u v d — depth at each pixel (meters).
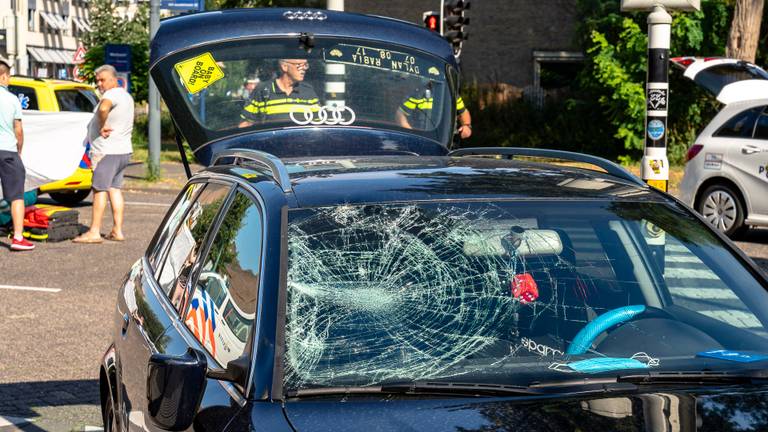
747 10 24.09
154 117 21.30
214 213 4.12
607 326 3.48
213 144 8.31
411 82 8.62
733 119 14.90
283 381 3.09
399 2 35.25
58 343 8.33
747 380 3.27
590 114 28.86
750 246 14.40
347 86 8.48
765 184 14.41
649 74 8.72
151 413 3.10
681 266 3.73
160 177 21.53
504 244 3.64
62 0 68.50
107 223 15.55
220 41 8.40
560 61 34.84
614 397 3.06
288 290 3.35
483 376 3.22
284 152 8.29
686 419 2.95
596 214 3.82
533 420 2.91
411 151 8.50
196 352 3.18
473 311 3.43
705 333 3.52
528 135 30.34
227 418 2.98
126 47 21.36
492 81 35.09
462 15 17.84
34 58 61.97
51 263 11.97
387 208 3.68
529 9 34.75
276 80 8.41
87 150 17.22
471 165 4.20
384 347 3.27
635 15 26.08
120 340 4.47
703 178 15.05
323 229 3.55
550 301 3.52
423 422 2.90
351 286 3.41
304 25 8.48
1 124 12.56
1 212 13.72
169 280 4.34
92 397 6.89
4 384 7.17
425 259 3.53
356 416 2.93
